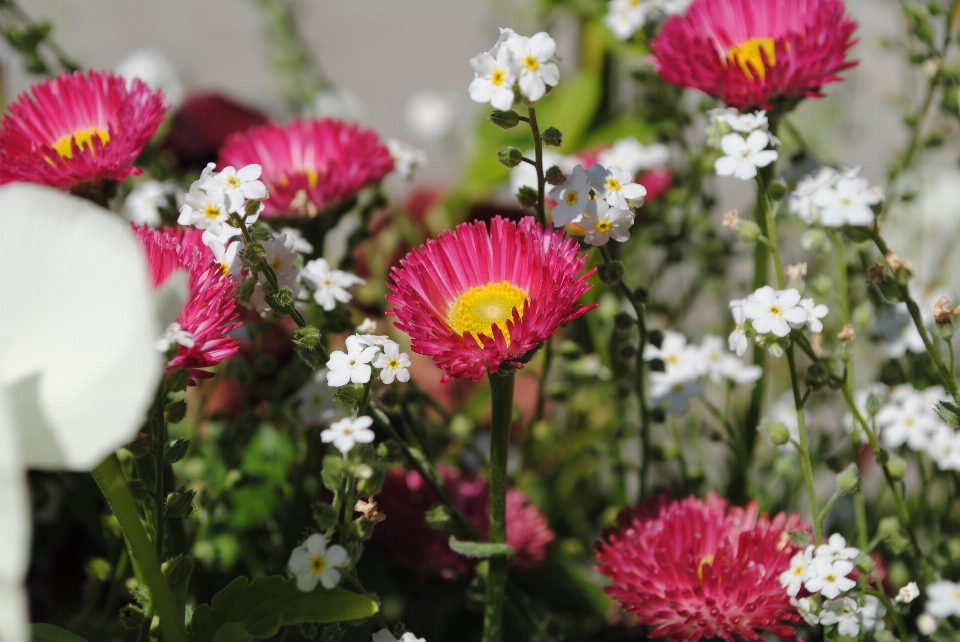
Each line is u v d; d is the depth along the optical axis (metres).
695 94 0.63
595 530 0.56
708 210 0.55
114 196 0.46
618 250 0.54
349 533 0.42
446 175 1.02
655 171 0.57
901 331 0.49
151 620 0.41
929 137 0.51
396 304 0.43
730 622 0.43
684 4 0.53
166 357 0.39
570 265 0.42
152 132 0.46
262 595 0.41
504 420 0.43
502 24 0.79
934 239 0.57
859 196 0.43
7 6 0.52
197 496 0.48
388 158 0.50
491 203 0.61
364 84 1.24
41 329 0.36
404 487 0.49
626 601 0.44
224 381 0.52
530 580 0.50
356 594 0.41
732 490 0.49
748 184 0.86
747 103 0.47
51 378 0.36
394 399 0.45
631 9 0.53
